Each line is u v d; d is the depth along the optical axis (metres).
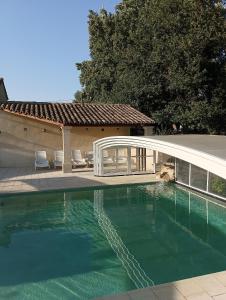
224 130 26.59
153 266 9.10
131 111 27.33
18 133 24.06
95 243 10.83
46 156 24.19
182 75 25.20
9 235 11.55
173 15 25.52
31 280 8.30
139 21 29.80
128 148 20.75
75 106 26.84
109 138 18.59
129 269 8.85
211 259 9.55
